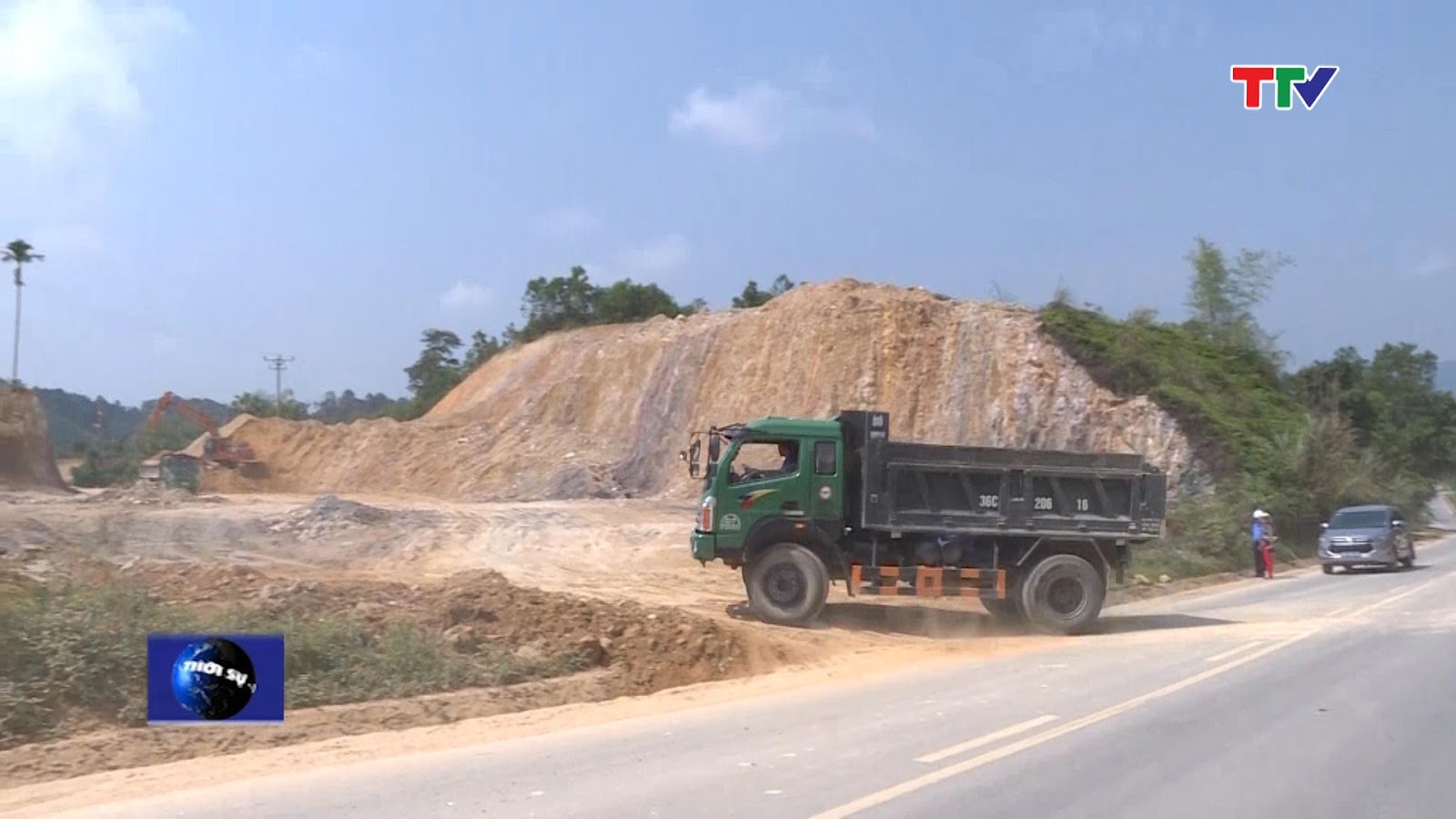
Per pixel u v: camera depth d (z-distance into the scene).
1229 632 18.77
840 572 19.77
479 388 64.31
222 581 16.89
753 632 17.70
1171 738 10.48
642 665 15.17
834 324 49.31
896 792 8.59
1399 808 8.21
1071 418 42.16
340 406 120.56
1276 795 8.53
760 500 19.58
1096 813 8.07
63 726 10.91
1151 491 20.19
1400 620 19.64
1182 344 48.47
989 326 46.16
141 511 31.11
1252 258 54.41
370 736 11.19
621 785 8.85
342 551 27.19
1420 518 55.62
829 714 12.00
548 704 13.33
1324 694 12.62
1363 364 105.50
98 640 11.96
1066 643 18.34
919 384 46.03
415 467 55.88
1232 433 40.69
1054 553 20.06
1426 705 11.94
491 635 15.34
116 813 8.23
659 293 70.62
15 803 8.73
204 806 8.36
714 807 8.16
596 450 53.00
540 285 71.06
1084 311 46.81
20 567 18.64
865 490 19.48
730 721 11.73
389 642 13.77
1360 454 52.03
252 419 63.84
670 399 52.66
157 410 64.69
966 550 19.97
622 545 30.25
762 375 50.38
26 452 45.84
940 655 17.05
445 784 8.96
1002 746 10.17
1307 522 39.78
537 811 8.11
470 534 30.33
